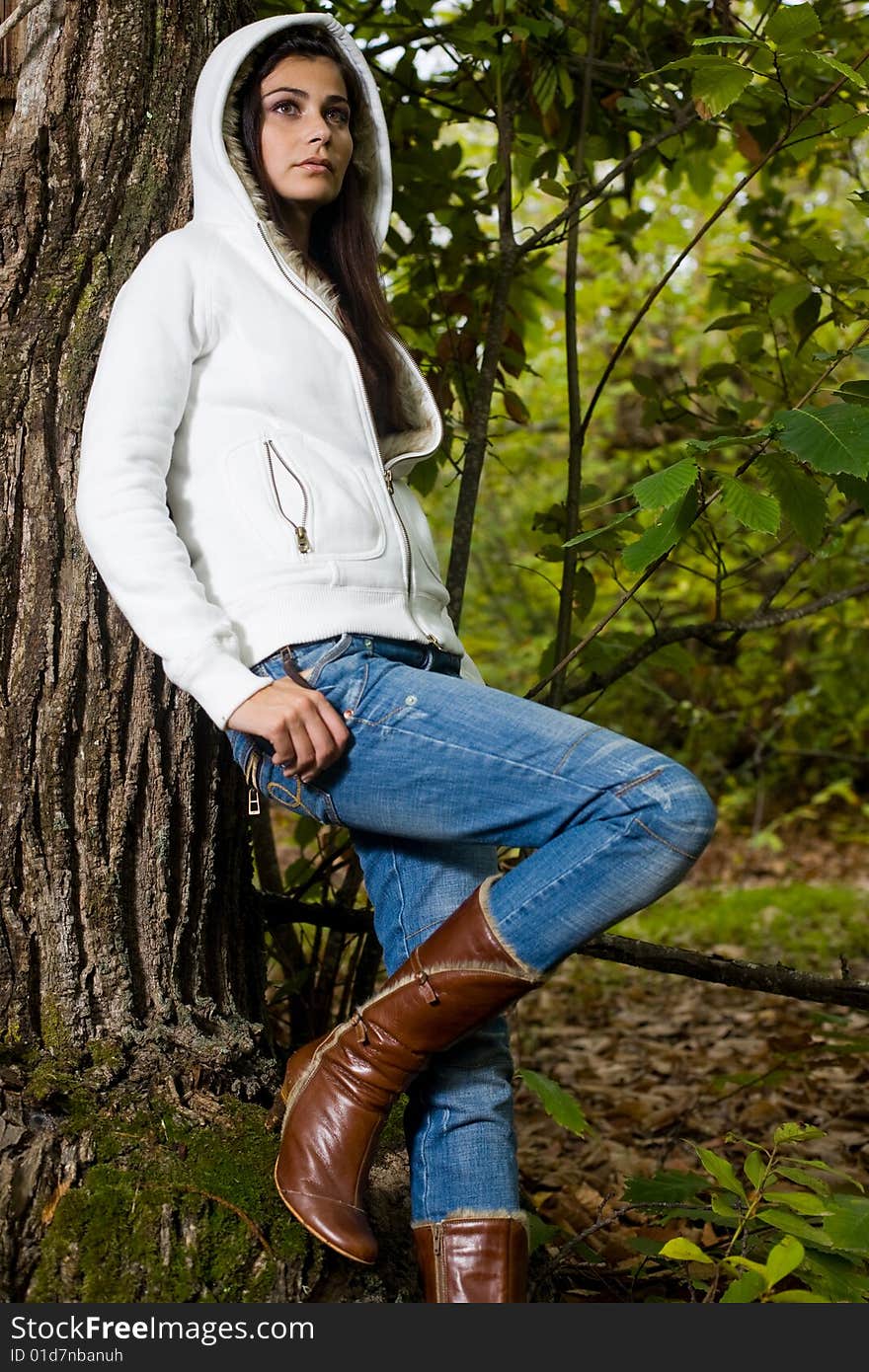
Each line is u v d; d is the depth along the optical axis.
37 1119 1.63
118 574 1.54
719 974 2.26
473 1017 1.57
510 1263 1.58
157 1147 1.65
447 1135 1.63
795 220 3.68
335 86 1.79
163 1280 1.54
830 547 2.60
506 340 2.96
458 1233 1.59
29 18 1.84
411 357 1.91
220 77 1.73
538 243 2.61
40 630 1.77
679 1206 1.83
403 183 2.84
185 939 1.85
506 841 1.57
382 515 1.69
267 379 1.67
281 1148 1.63
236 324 1.68
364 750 1.57
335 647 1.59
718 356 5.43
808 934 5.24
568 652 2.56
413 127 2.87
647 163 3.06
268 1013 2.27
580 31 2.79
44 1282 1.52
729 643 2.70
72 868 1.77
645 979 4.91
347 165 1.84
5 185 1.81
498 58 2.46
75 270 1.81
